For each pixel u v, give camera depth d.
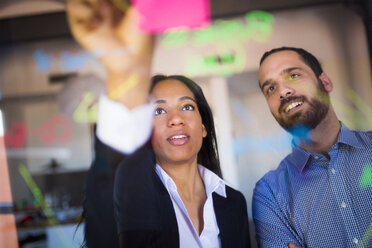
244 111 2.06
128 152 1.73
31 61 2.38
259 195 1.37
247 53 2.13
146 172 1.49
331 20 2.08
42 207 2.48
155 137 1.52
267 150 2.00
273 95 1.59
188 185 1.45
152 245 1.40
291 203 1.31
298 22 2.10
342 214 1.24
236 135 2.04
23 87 2.41
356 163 1.26
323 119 1.51
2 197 2.50
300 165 1.34
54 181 2.53
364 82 2.06
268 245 1.31
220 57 2.11
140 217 1.44
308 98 1.54
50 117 2.48
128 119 1.93
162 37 2.19
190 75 2.15
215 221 1.39
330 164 1.29
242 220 1.43
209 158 1.50
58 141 2.51
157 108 1.52
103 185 1.61
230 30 2.13
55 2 2.28
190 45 2.17
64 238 2.38
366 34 2.05
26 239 2.39
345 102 2.07
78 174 2.52
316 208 1.27
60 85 2.39
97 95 2.29
